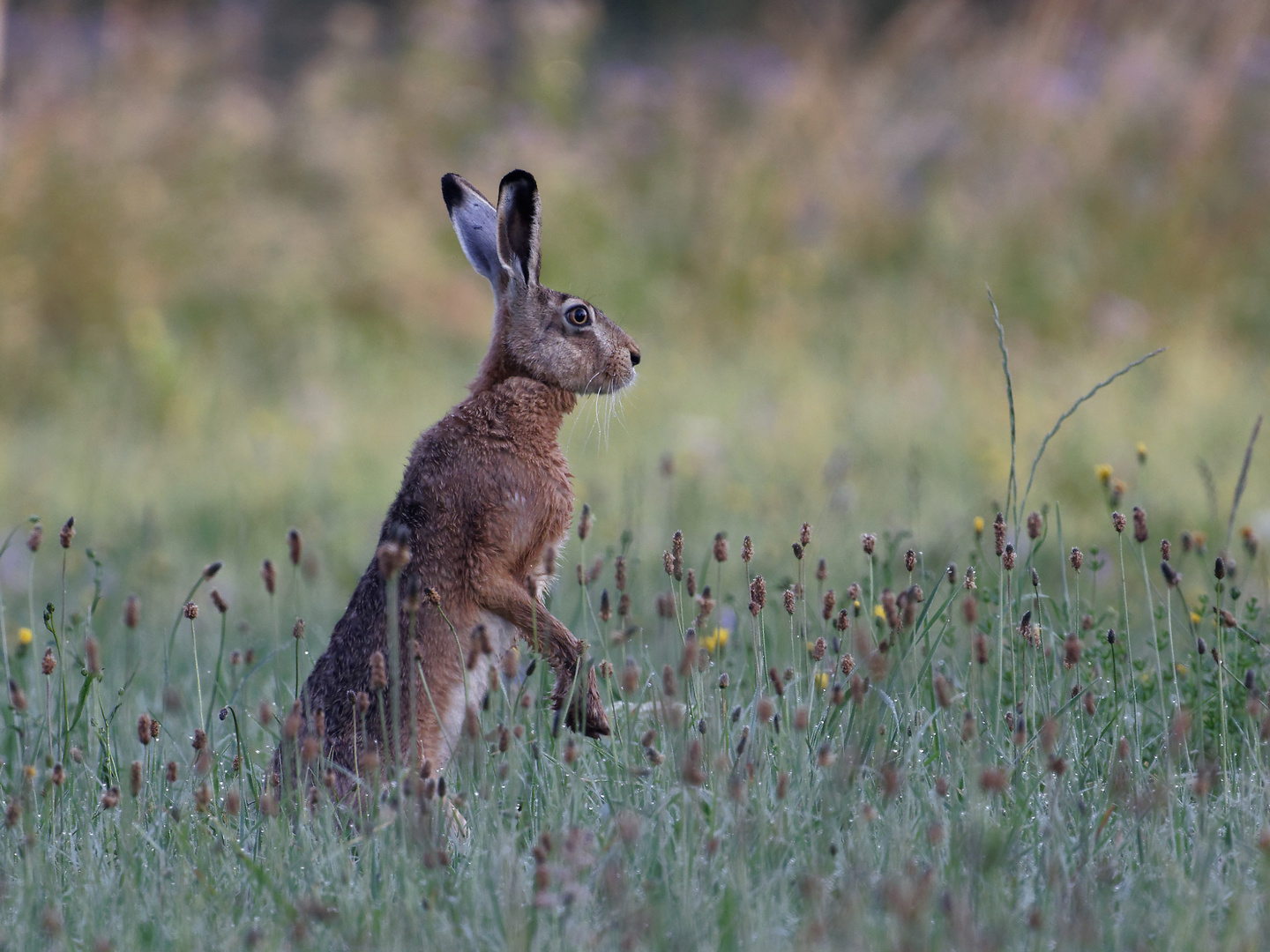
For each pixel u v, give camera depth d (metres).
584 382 8.02
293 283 21.78
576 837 5.39
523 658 8.02
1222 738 6.73
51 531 13.95
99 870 6.08
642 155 26.25
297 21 34.12
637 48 33.94
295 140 24.88
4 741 8.09
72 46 26.48
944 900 5.02
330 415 18.06
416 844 5.88
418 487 7.47
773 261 23.02
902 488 14.02
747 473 14.80
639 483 12.91
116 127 22.55
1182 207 22.84
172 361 18.80
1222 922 5.31
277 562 12.81
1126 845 5.95
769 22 30.91
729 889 5.46
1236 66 25.20
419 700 7.06
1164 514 12.64
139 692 8.74
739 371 19.59
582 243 23.31
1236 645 7.87
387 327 21.86
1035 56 25.97
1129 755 6.67
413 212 23.95
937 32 27.28
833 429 16.25
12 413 18.91
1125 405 16.47
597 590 10.16
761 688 6.84
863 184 24.22
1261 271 22.20
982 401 17.00
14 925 5.53
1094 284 21.78
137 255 21.23
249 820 6.76
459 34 27.72
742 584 10.73
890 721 6.85
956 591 7.54
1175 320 20.91
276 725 7.76
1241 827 6.03
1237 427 15.37
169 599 11.42
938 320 21.02
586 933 5.16
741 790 5.75
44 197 20.84
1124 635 7.75
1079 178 23.59
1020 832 5.86
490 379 8.03
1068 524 12.70
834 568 11.04
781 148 24.80
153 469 16.27
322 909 5.35
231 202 22.78
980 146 24.77
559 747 6.76
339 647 7.36
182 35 26.77
